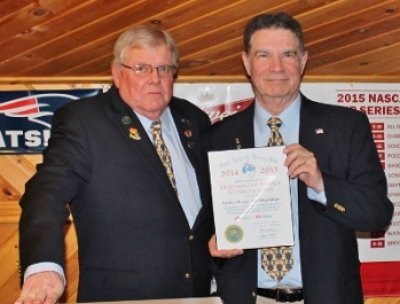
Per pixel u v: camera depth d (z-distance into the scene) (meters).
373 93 3.21
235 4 2.70
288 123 2.50
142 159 2.37
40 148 3.12
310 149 2.42
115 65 2.48
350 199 2.27
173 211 2.36
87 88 3.12
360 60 3.10
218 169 2.33
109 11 2.69
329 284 2.32
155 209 2.34
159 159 2.40
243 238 2.32
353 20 2.83
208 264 2.47
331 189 2.26
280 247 2.38
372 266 3.22
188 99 3.16
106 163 2.33
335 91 3.20
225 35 2.88
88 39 2.85
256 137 2.51
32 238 1.95
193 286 2.38
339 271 2.34
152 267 2.31
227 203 2.33
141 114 2.46
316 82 3.19
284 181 2.31
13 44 2.85
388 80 3.21
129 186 2.33
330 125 2.45
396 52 3.04
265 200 2.32
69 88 3.12
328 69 3.16
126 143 2.37
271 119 2.50
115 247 2.31
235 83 3.17
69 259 3.14
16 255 3.15
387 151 3.22
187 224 2.38
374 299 3.23
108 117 2.40
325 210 2.29
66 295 3.14
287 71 2.41
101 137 2.35
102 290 2.31
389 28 2.88
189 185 2.47
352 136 2.43
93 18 2.72
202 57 3.03
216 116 3.17
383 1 2.72
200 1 2.67
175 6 2.69
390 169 3.22
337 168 2.40
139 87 2.39
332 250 2.35
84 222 2.35
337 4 2.73
